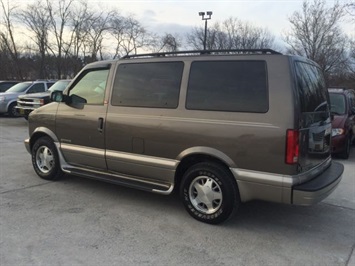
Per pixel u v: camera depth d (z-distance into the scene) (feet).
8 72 120.47
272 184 12.20
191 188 14.14
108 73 16.53
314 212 15.64
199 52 14.19
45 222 13.53
